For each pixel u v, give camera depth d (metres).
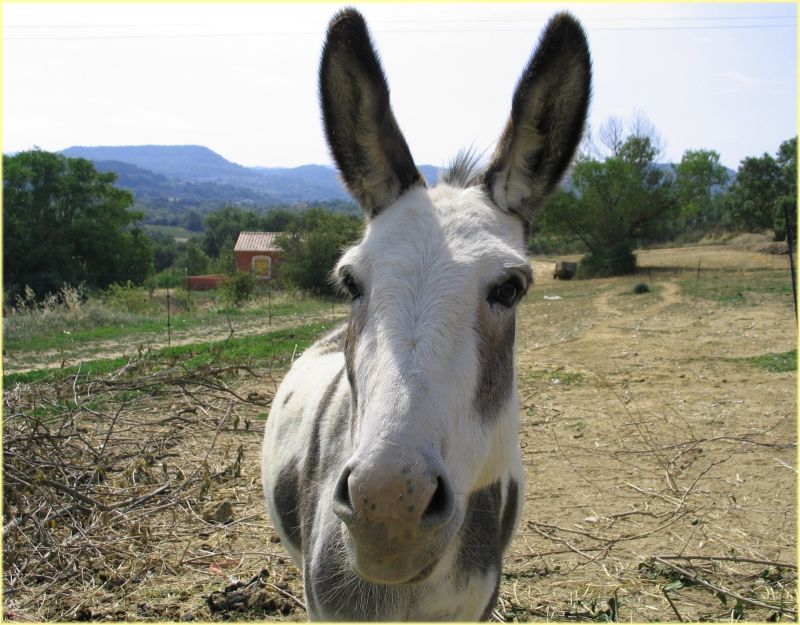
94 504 5.63
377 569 1.98
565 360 13.18
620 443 7.90
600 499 6.31
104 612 4.39
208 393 9.32
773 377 11.00
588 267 42.34
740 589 4.70
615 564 5.07
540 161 2.80
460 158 3.09
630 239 44.50
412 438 1.97
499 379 2.46
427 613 2.64
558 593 4.67
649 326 17.45
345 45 2.70
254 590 4.63
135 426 7.95
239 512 5.93
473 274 2.36
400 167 2.79
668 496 6.31
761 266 38.59
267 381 10.95
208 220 103.44
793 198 49.31
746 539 5.44
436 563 2.20
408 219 2.53
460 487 2.24
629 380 11.20
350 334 2.57
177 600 4.55
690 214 43.81
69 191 47.91
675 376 11.36
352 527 1.95
